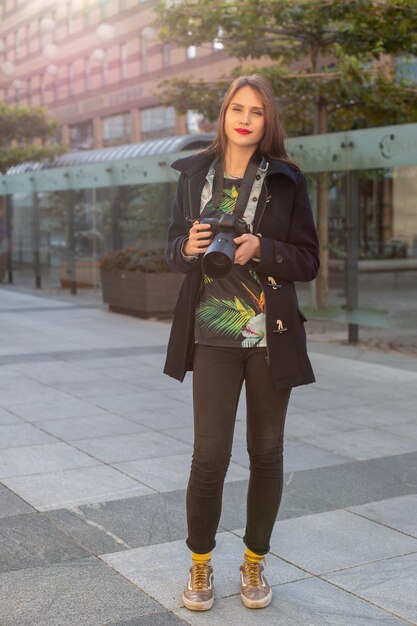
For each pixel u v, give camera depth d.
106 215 16.03
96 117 41.72
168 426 5.62
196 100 12.99
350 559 3.41
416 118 12.31
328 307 10.02
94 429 5.52
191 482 2.92
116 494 4.16
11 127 24.67
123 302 12.60
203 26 11.45
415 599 3.05
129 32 38.41
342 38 11.54
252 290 2.87
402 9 9.92
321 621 2.87
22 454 4.89
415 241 10.20
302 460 4.86
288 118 13.35
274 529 3.73
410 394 6.84
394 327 9.16
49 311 13.19
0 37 49.97
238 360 2.90
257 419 2.95
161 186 13.83
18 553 3.40
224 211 2.90
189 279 2.91
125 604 2.96
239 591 3.09
